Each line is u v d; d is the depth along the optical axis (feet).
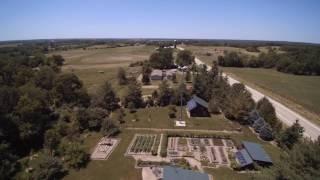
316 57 538.47
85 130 216.95
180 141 199.11
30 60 509.76
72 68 535.60
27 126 188.24
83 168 158.51
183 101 288.30
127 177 149.07
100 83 390.01
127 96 279.49
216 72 374.22
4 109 195.93
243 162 159.63
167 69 508.53
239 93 262.26
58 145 180.45
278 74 506.89
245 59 595.88
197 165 161.89
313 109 278.26
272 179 79.10
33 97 224.94
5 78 302.45
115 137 205.16
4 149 151.53
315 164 73.97
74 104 264.72
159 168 154.30
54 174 150.20
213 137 205.87
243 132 217.36
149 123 235.20
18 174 144.05
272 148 187.21
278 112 268.41
